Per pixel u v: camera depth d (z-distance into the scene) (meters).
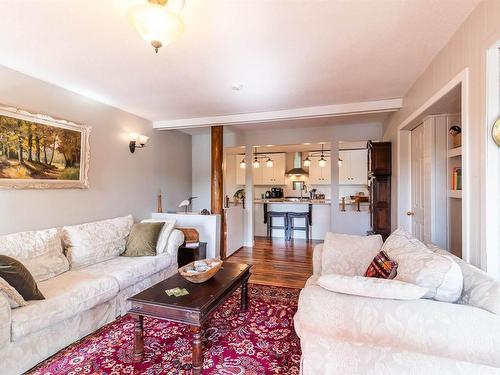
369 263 2.19
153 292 2.05
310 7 1.72
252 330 2.32
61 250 2.66
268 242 5.98
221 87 3.12
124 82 2.95
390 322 1.21
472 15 1.76
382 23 1.90
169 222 3.59
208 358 1.94
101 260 2.95
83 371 1.81
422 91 2.73
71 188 3.15
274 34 2.03
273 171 8.16
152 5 1.43
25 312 1.77
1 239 2.27
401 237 2.04
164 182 5.04
